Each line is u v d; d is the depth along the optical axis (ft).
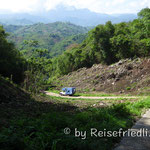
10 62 129.39
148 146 14.23
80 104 57.62
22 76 124.47
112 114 23.95
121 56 134.72
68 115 25.84
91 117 21.91
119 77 111.86
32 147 12.66
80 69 174.60
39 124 18.24
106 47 143.64
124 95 87.45
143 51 123.24
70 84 143.64
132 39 134.00
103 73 127.34
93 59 169.78
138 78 100.78
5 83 55.72
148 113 26.68
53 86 146.82
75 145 13.56
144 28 134.10
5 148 11.75
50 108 39.09
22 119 21.72
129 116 24.48
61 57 218.79
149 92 80.74
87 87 121.49
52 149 12.67
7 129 16.07
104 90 106.73
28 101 47.65
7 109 30.60
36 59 174.70
